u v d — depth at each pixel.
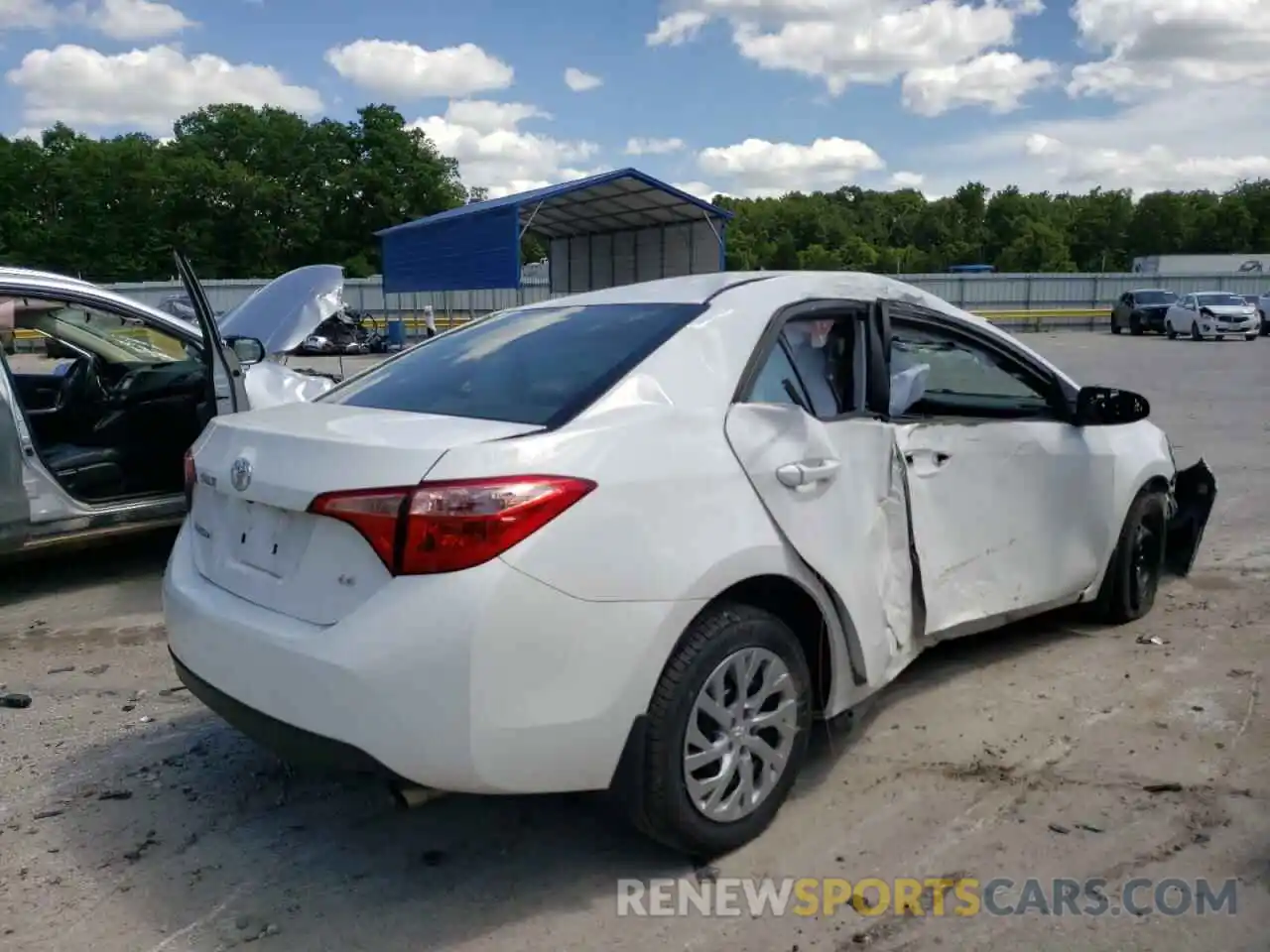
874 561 3.57
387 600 2.70
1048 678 4.59
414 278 26.48
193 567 3.39
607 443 2.93
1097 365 22.64
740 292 3.62
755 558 3.10
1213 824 3.39
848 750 3.93
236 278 70.12
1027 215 113.75
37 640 5.43
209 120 77.19
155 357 7.34
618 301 3.83
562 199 24.00
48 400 7.23
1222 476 9.27
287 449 3.03
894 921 2.92
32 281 5.90
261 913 3.00
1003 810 3.49
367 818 3.53
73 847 3.37
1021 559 4.39
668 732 2.97
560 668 2.76
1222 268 56.91
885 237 113.94
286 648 2.82
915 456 3.84
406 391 3.58
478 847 3.33
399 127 74.38
